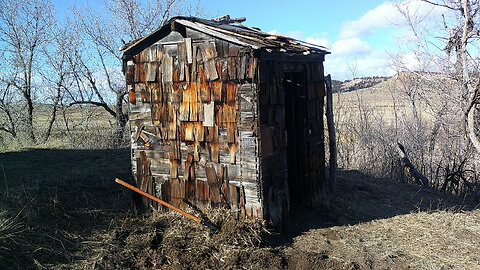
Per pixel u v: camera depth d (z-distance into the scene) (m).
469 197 8.12
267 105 5.18
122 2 16.00
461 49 8.14
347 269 4.57
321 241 5.25
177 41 5.53
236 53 5.05
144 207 6.08
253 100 5.00
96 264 4.57
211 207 5.52
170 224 5.48
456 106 9.58
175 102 5.64
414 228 5.84
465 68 7.95
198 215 5.45
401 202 7.22
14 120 15.54
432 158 10.50
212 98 5.32
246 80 5.03
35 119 16.05
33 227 5.05
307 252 4.88
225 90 5.20
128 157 9.66
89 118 16.23
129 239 5.15
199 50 5.36
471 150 9.66
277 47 5.10
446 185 8.74
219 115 5.30
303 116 6.30
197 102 5.46
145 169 6.04
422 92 11.23
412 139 10.82
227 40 5.04
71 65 15.38
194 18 5.52
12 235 4.64
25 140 14.21
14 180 7.23
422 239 5.45
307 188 6.38
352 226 5.84
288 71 5.71
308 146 6.35
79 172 7.88
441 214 6.48
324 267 4.61
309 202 6.39
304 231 5.59
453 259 4.89
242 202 5.25
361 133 11.15
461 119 9.30
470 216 6.43
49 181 7.07
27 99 15.53
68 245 4.92
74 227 5.37
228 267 4.55
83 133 14.16
